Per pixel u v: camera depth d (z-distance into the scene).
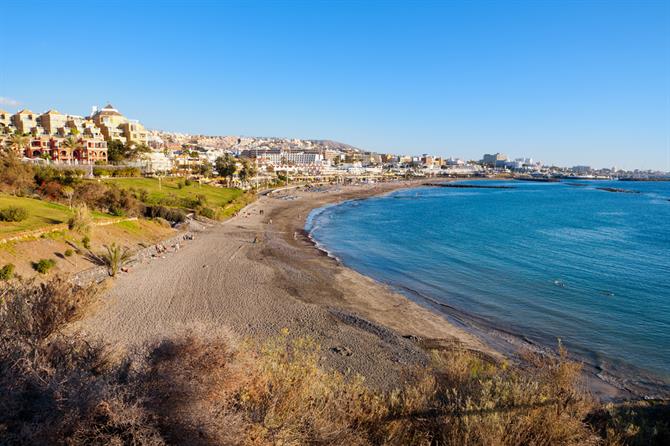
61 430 4.66
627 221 86.81
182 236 47.16
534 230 71.25
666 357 21.11
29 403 4.98
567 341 22.95
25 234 26.61
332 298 28.77
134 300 24.14
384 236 61.97
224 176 125.12
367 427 6.77
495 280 36.56
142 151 118.94
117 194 50.12
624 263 44.94
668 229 74.44
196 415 5.08
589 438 6.76
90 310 8.16
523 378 8.05
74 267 26.88
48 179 49.91
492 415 6.09
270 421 5.62
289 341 19.77
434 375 9.12
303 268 37.31
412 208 111.12
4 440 4.54
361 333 21.97
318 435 5.91
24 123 111.00
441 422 6.64
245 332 20.83
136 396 5.16
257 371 6.84
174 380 5.38
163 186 84.25
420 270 39.97
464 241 57.94
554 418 6.43
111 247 30.44
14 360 5.60
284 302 26.48
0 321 6.55
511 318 26.59
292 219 78.94
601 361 20.50
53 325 6.92
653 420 9.91
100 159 100.19
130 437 4.85
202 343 6.45
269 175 184.50
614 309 28.72
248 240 50.59
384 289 32.25
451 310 27.84
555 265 43.28
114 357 7.07
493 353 20.55
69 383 5.23
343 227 71.81
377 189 189.00
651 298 31.58
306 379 7.23
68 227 31.17
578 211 107.06
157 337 7.11
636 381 18.41
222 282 29.92
